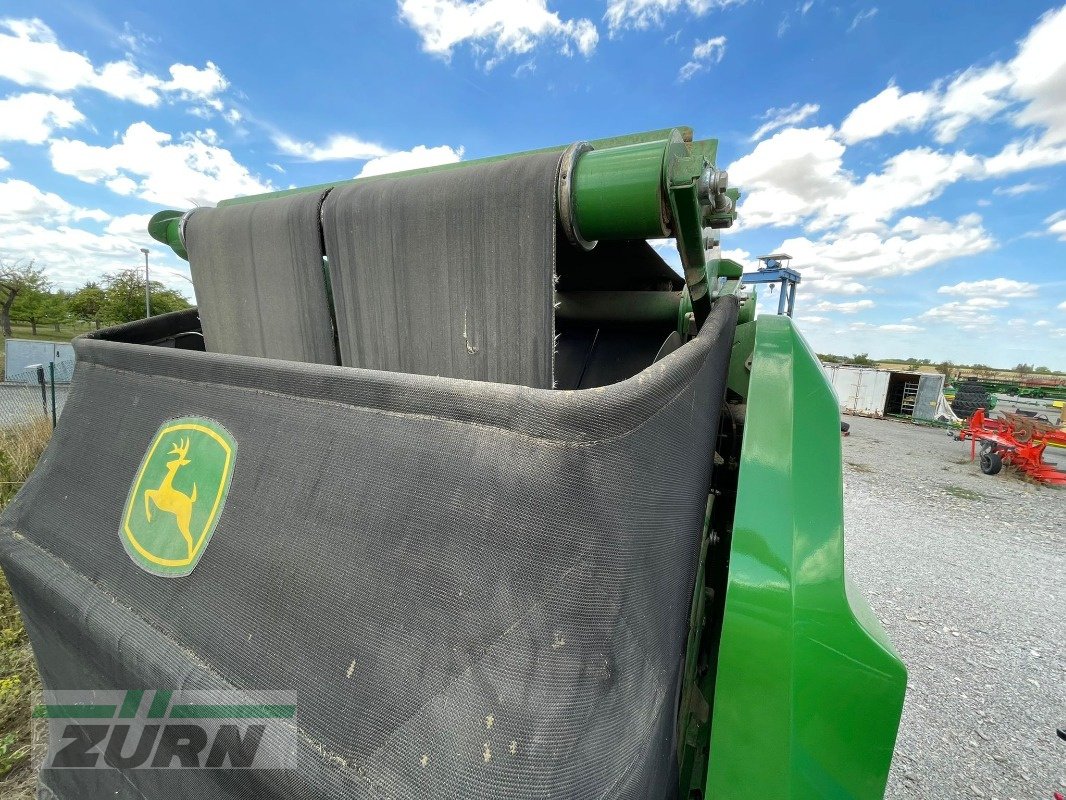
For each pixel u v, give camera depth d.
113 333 1.62
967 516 7.91
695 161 0.83
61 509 1.19
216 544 0.90
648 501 0.73
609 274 1.51
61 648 1.11
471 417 0.71
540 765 0.56
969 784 2.60
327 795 0.62
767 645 1.02
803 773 1.03
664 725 0.77
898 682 1.01
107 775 1.04
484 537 0.65
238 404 0.98
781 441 1.14
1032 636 4.22
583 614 0.62
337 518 0.78
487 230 0.94
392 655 0.65
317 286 1.21
